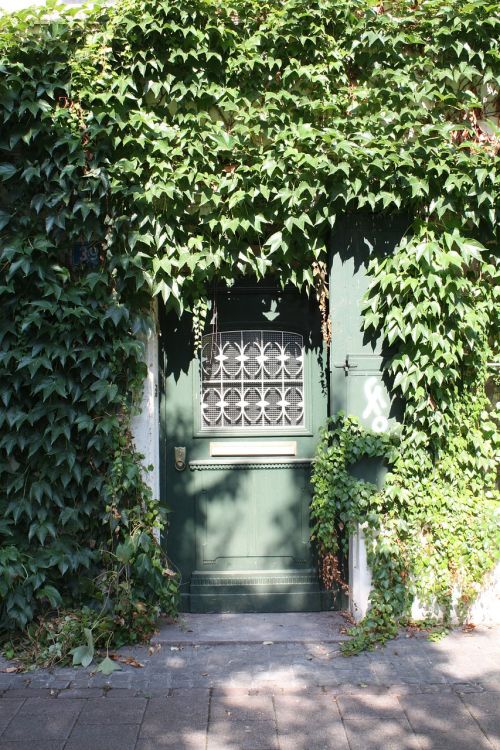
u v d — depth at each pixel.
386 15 4.55
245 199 4.46
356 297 4.66
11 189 4.44
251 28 4.57
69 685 3.86
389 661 4.10
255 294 4.95
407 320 4.52
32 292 4.40
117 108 4.43
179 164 4.50
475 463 4.71
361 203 4.48
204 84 4.52
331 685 3.85
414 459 4.59
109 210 4.46
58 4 4.64
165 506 4.61
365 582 4.52
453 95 4.61
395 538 4.54
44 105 4.32
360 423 4.64
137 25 4.39
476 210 4.63
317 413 4.95
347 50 4.59
